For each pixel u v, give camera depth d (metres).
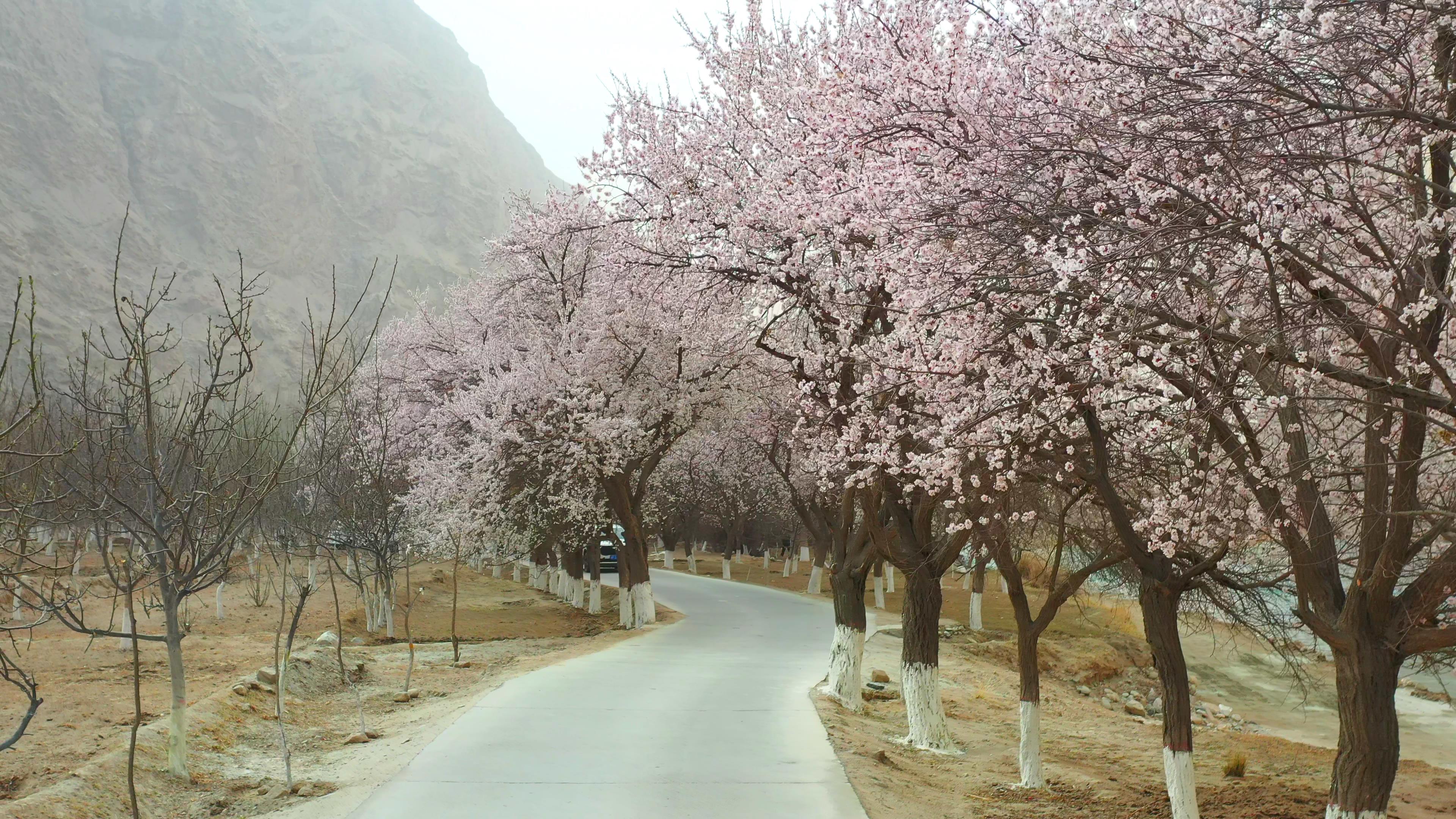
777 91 14.73
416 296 36.56
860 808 10.00
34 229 122.44
